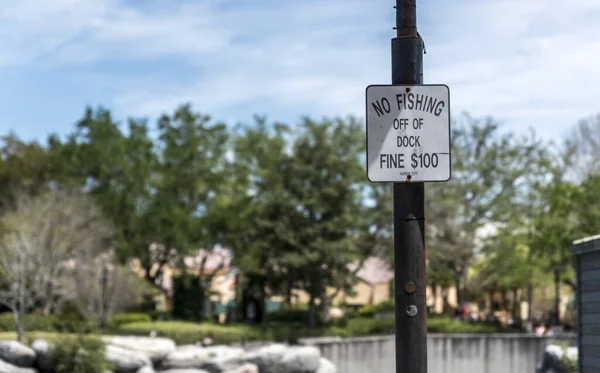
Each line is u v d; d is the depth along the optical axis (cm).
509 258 5756
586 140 5900
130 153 5456
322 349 4478
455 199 5744
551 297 7681
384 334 5441
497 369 5325
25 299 4375
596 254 1814
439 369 5209
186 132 5484
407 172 872
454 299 8119
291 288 5366
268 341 4662
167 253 5372
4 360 3061
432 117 875
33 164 5947
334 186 5172
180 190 5369
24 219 4434
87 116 5497
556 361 2980
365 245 5709
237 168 5791
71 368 3092
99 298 4588
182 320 5219
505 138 6016
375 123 878
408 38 889
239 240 5194
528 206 5916
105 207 5225
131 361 3253
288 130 6250
